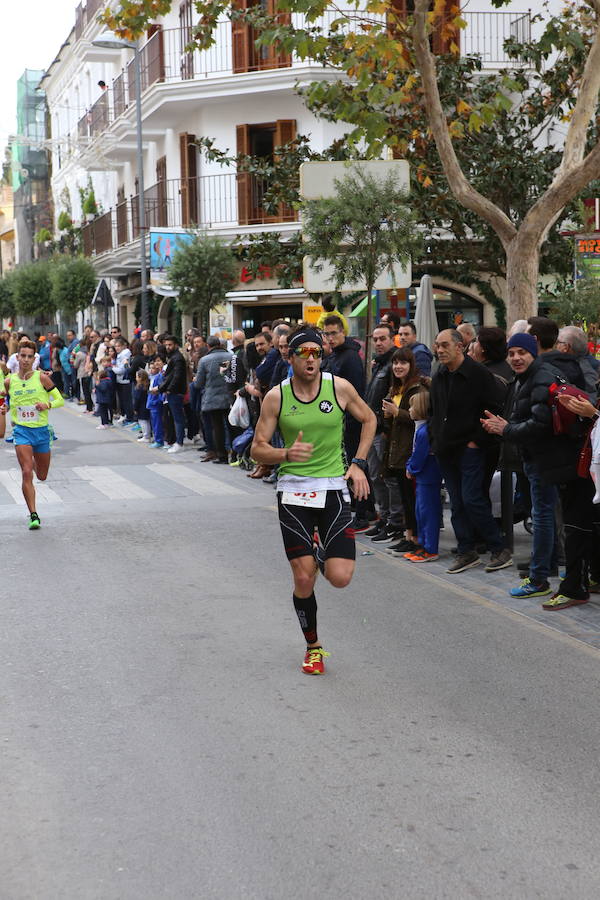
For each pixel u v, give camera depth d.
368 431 6.63
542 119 20.25
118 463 18.20
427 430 9.90
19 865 4.12
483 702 6.02
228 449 17.95
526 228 13.31
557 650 7.08
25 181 65.44
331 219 14.73
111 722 5.72
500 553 9.67
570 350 9.55
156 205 33.66
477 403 9.31
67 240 49.72
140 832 4.39
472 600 8.55
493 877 3.99
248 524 12.17
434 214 20.19
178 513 12.99
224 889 3.91
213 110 30.06
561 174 13.33
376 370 11.34
